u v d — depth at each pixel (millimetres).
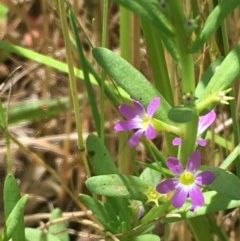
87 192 184
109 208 140
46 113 191
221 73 124
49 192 196
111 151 183
